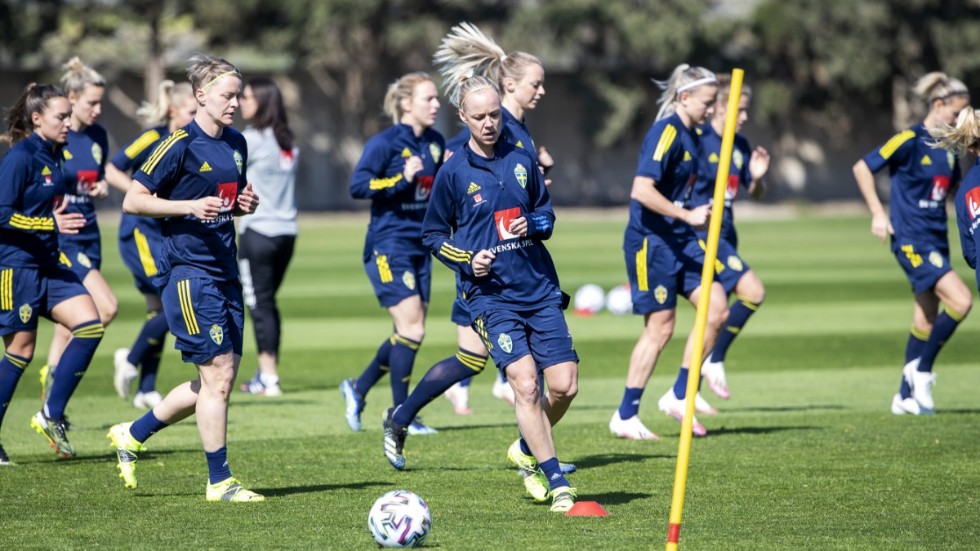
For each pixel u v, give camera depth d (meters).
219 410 23.08
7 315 26.94
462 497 23.50
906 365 35.12
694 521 21.20
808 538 19.89
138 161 35.62
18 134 27.17
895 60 183.75
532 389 22.05
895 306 64.69
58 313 27.55
